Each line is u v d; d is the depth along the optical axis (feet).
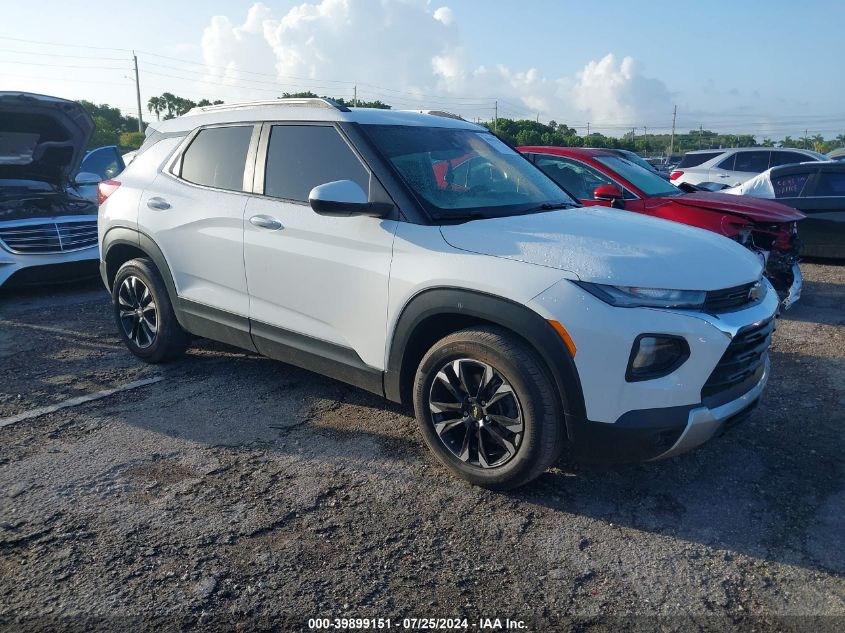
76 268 24.36
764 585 8.68
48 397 14.60
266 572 8.80
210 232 14.11
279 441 12.51
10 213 23.48
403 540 9.53
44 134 24.23
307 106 13.33
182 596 8.32
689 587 8.63
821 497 10.74
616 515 10.23
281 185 13.19
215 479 11.14
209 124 14.97
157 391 14.96
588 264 9.66
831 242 29.37
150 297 16.21
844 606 8.29
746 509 10.41
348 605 8.23
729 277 10.05
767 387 15.49
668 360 9.30
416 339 11.16
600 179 22.13
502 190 13.02
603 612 8.18
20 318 21.35
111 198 16.58
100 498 10.50
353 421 13.37
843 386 15.47
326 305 12.25
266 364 16.69
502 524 9.95
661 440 9.53
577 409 9.53
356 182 12.03
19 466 11.50
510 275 9.85
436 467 11.55
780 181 30.89
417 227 11.10
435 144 13.14
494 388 10.31
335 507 10.33
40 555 9.06
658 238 10.91
